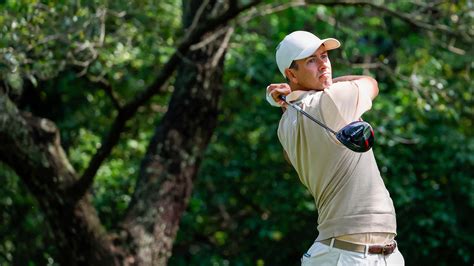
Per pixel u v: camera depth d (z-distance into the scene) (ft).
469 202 115.34
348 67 96.17
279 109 118.52
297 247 124.36
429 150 116.37
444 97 95.45
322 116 40.11
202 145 90.79
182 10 99.09
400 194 112.27
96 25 79.71
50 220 81.51
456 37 95.09
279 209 119.65
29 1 72.79
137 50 101.71
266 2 106.42
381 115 110.11
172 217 88.69
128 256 85.15
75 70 93.81
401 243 116.98
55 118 117.80
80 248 82.33
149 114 119.75
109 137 82.38
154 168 88.84
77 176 80.48
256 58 117.91
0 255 105.09
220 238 128.98
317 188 41.39
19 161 77.15
